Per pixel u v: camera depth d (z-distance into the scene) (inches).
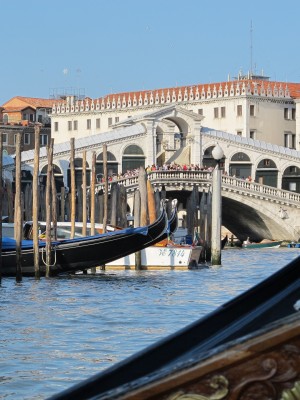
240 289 1610.5
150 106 4845.0
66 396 202.2
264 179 4126.5
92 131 5054.1
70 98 5147.6
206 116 4680.1
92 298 1396.4
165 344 218.5
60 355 855.1
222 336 218.8
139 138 3973.9
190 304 1333.7
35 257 1646.2
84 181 2042.3
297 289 223.9
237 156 4099.4
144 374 210.5
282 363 178.1
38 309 1238.9
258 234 3897.6
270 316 220.5
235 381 178.9
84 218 2009.1
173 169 3577.8
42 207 2561.5
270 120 4598.9
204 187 3599.9
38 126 1654.8
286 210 3740.2
